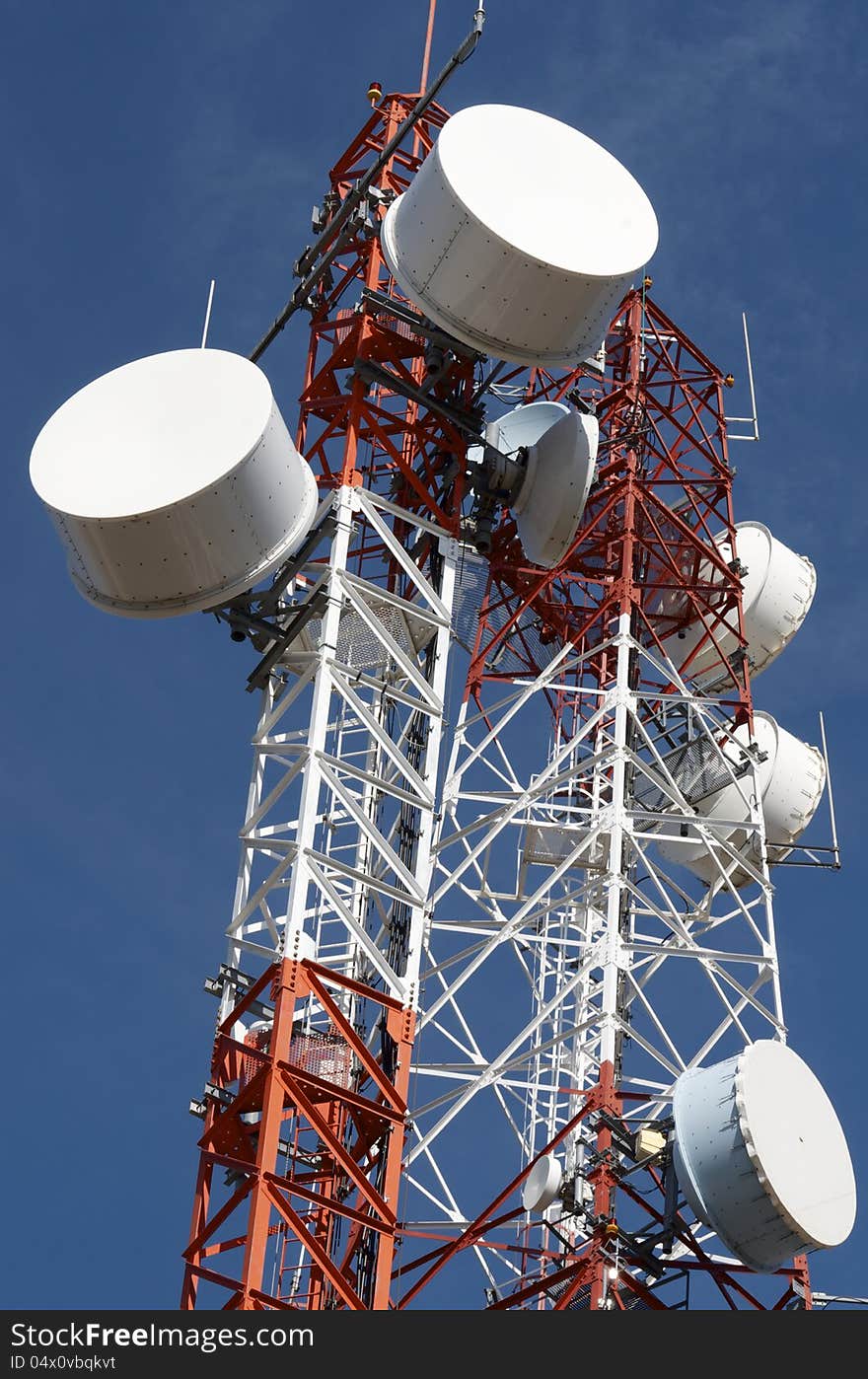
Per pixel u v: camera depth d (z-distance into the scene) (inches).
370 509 2060.8
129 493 1911.9
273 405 1953.7
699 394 2642.7
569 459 2239.2
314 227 2210.9
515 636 2454.5
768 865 2492.6
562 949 2400.3
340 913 1866.4
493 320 2054.6
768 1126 1909.4
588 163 2130.9
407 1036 1847.9
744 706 2426.2
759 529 2640.3
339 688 1953.7
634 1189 1967.3
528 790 2260.1
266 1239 1704.0
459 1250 1985.7
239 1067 1856.5
